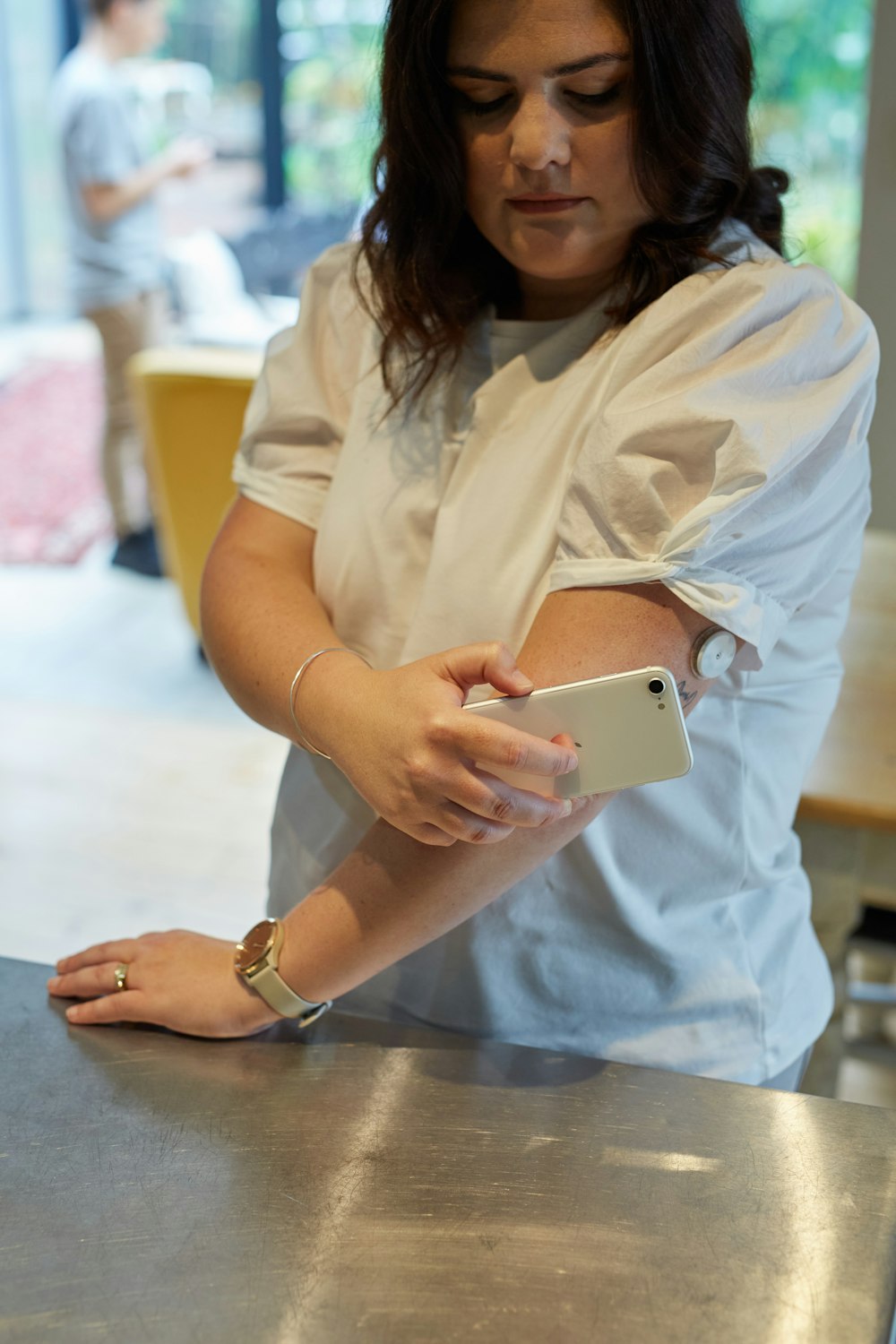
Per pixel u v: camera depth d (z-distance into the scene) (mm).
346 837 1052
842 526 916
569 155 873
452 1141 810
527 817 792
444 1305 689
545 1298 692
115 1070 881
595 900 989
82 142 3859
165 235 6629
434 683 806
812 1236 732
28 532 4461
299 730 915
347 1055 898
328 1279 706
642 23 826
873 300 3076
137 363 2904
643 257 927
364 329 1084
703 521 810
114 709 3299
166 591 3955
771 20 4309
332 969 895
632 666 832
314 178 6586
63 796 2924
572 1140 809
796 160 1253
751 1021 1041
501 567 943
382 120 977
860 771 1363
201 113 6496
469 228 996
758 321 861
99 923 2512
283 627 977
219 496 2986
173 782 2984
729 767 982
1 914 2531
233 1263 716
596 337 958
